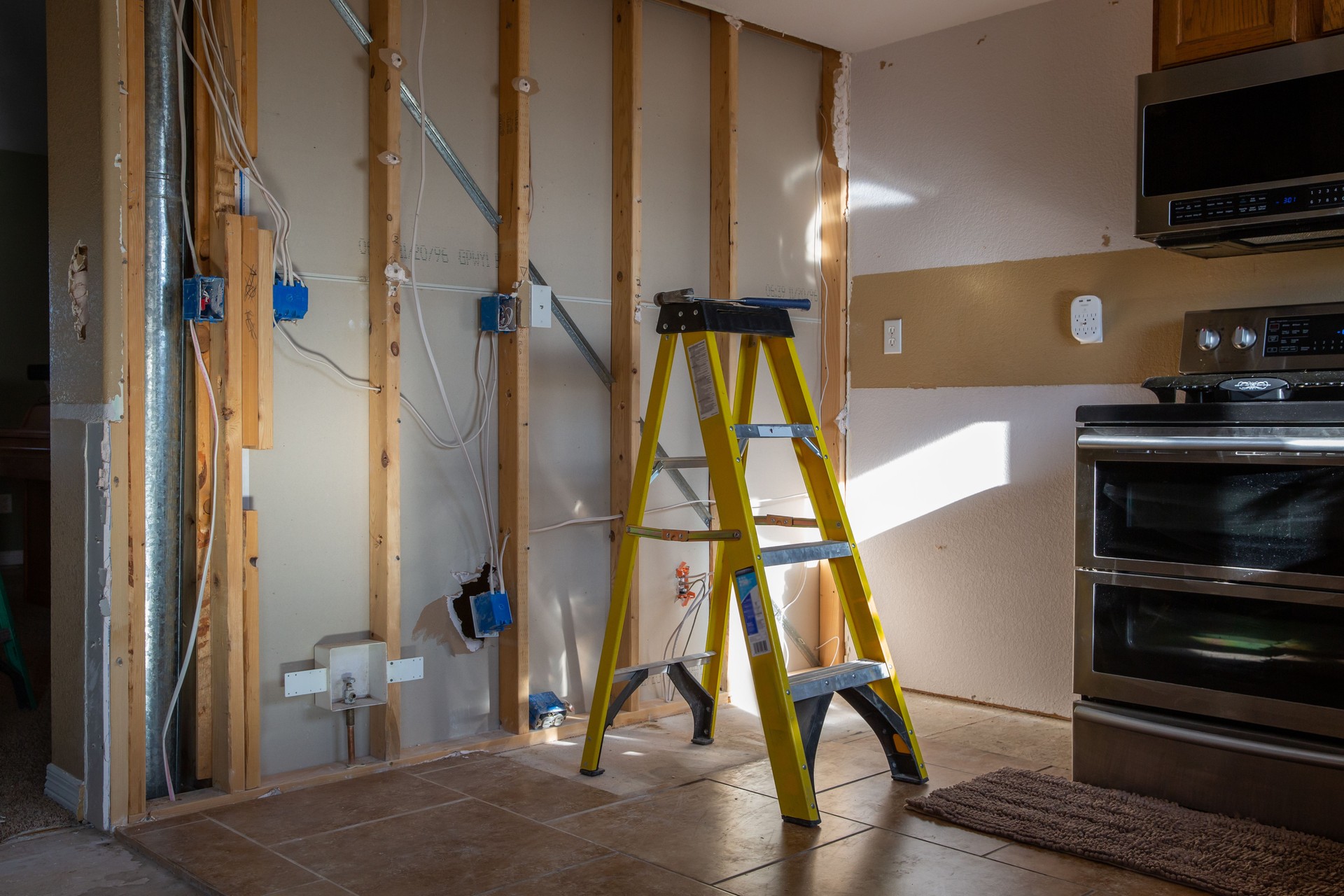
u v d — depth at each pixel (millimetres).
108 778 2189
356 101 2582
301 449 2504
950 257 3393
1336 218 2320
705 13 3316
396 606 2574
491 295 2811
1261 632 2205
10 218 5309
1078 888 1923
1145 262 2953
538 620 2945
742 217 3441
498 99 2828
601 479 3090
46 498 4547
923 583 3475
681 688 2832
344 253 2570
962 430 3363
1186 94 2514
